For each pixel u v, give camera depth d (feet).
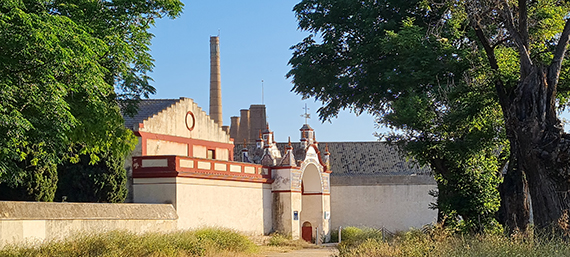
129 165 109.40
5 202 72.28
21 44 52.13
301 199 156.15
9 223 71.36
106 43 66.08
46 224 76.95
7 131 55.01
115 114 73.15
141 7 70.69
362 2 104.99
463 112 76.79
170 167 107.65
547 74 61.72
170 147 122.11
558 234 57.47
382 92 102.12
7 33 51.72
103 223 86.69
